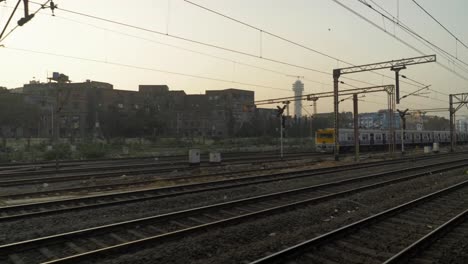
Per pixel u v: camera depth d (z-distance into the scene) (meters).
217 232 9.00
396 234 9.16
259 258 7.45
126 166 25.78
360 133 54.69
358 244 8.34
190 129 117.88
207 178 20.12
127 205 12.41
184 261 7.31
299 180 19.61
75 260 7.02
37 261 7.29
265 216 11.02
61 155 36.34
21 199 14.05
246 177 19.42
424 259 7.42
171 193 14.48
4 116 80.62
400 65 30.52
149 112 91.38
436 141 73.56
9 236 8.91
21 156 35.19
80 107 103.00
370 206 13.04
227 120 119.56
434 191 15.70
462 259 7.41
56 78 40.38
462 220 10.30
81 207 11.84
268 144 71.12
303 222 10.51
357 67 32.94
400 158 37.91
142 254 7.46
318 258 7.43
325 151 51.03
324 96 41.59
